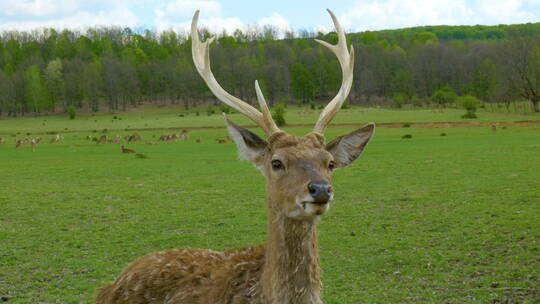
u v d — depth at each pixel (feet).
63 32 653.71
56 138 209.77
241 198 56.03
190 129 269.23
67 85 450.30
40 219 46.26
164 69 507.30
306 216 12.87
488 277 26.40
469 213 43.37
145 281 15.84
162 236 38.68
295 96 466.70
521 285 24.91
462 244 33.32
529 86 320.29
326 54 531.91
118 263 31.60
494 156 94.27
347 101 479.82
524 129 198.80
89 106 475.72
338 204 50.42
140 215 47.32
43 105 433.07
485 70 430.61
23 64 508.12
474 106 281.95
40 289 26.63
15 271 29.99
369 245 34.12
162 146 170.30
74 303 24.50
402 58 510.17
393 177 69.82
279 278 13.38
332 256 31.71
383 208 47.52
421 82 490.49
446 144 134.62
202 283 15.03
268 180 14.25
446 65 486.79
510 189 55.16
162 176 79.77
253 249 16.38
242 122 293.84
